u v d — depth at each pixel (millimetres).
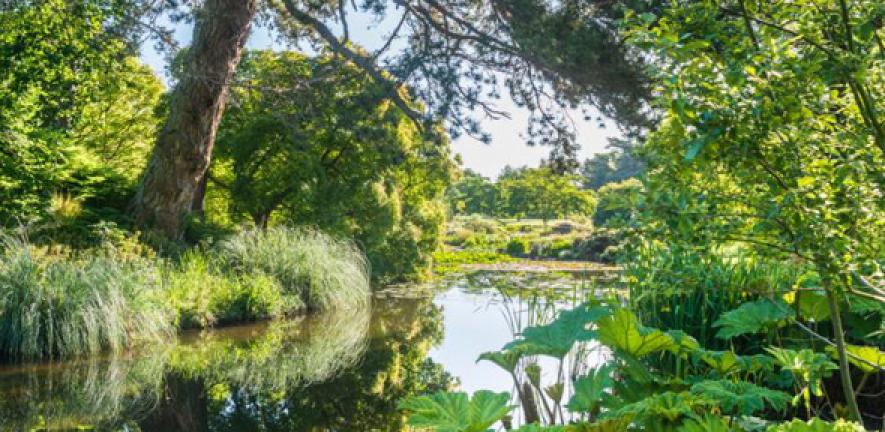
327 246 12609
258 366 6879
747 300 4180
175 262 10773
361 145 15789
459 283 17094
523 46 9664
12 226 9562
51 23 10391
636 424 2662
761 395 2496
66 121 13047
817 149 1836
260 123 15227
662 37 1831
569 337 3252
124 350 7570
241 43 11328
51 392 5609
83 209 11109
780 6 1924
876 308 2992
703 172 1977
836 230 1748
